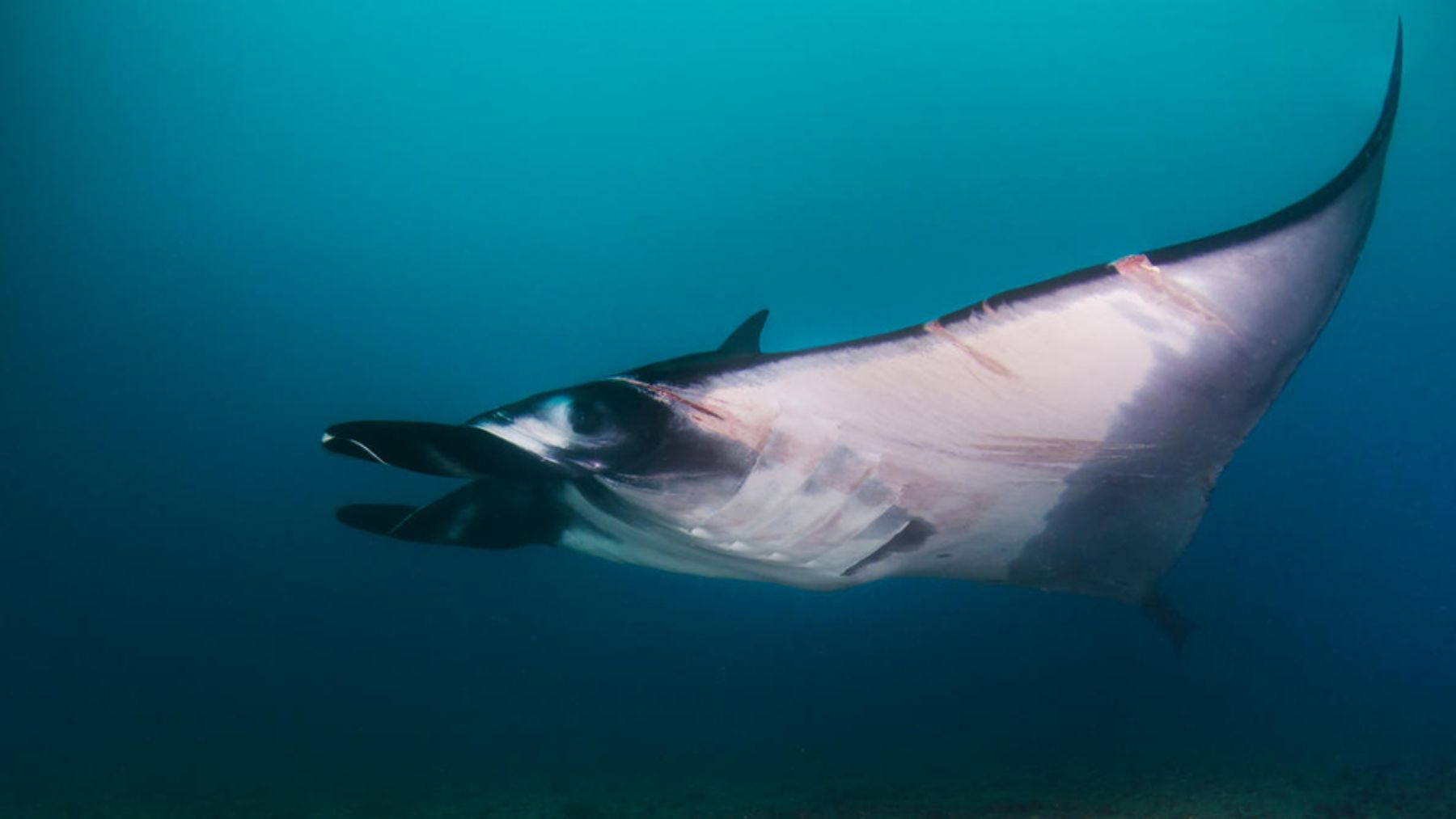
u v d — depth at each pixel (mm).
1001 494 2041
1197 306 1605
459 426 1823
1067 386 1753
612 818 5578
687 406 1807
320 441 1771
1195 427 1827
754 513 1920
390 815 6168
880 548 2168
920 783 6480
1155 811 4305
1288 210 1497
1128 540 2217
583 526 2570
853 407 1820
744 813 5289
